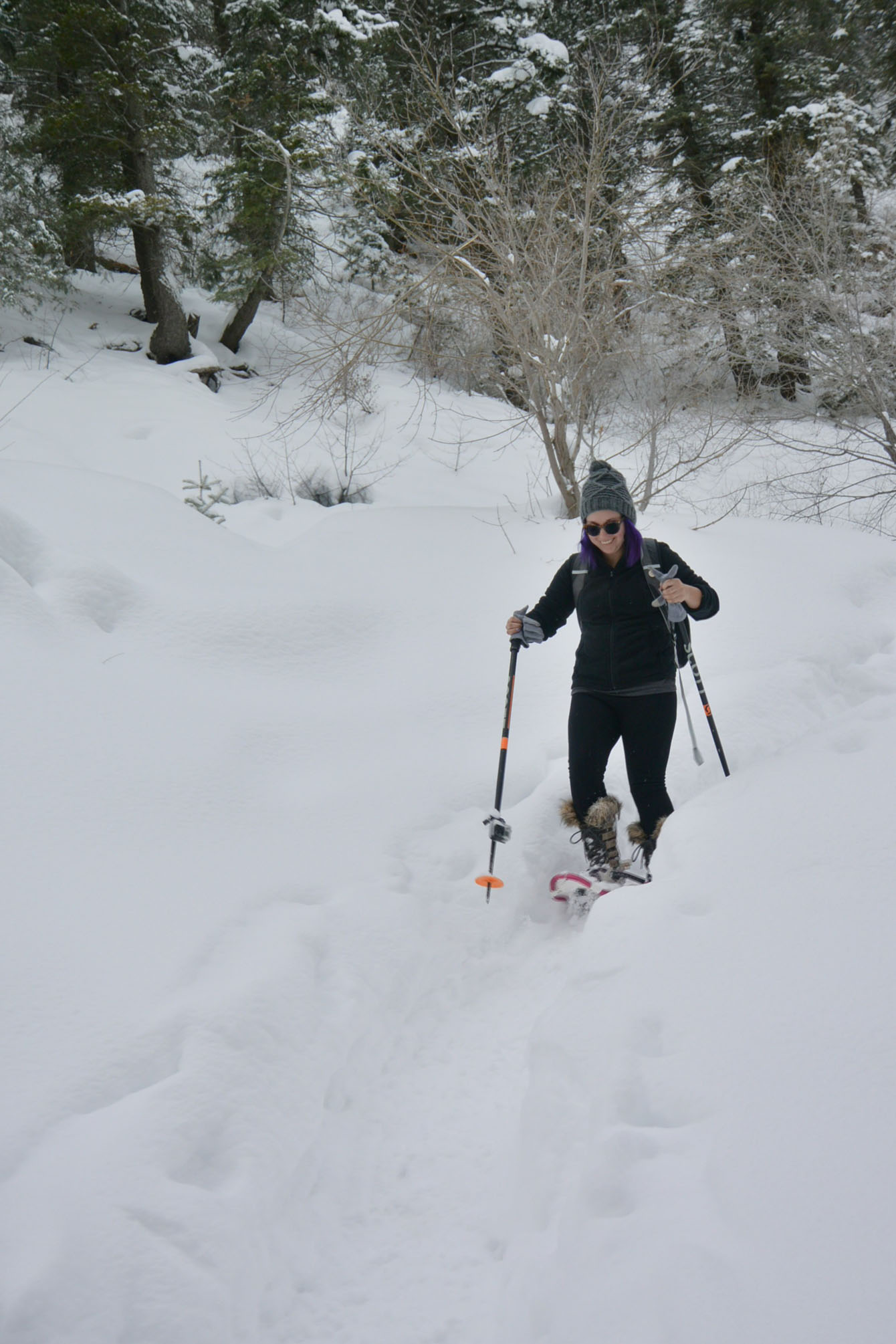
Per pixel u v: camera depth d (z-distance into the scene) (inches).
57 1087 85.0
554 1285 62.7
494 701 175.3
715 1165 65.3
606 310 275.3
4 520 184.4
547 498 341.7
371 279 499.8
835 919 88.4
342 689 177.0
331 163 354.0
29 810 124.4
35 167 512.4
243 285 516.4
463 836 139.6
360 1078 98.7
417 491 360.5
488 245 258.5
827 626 207.5
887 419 361.7
